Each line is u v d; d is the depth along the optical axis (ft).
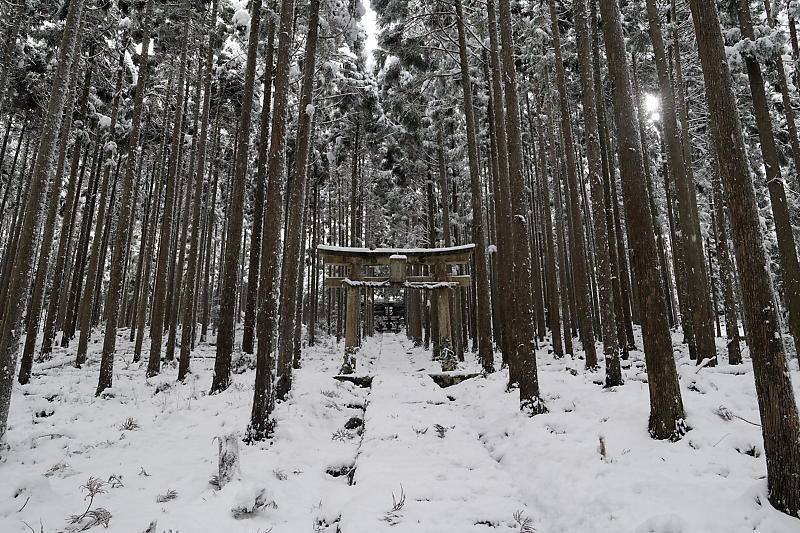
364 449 25.20
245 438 26.55
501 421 28.14
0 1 48.14
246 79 41.11
